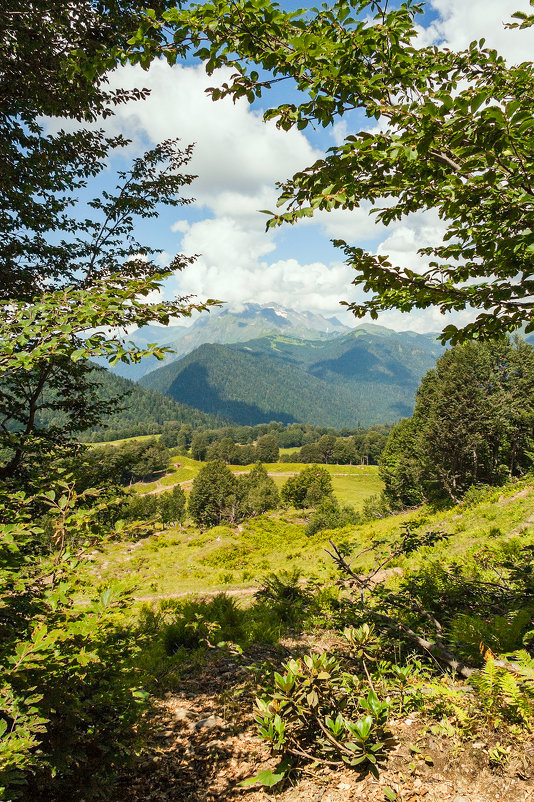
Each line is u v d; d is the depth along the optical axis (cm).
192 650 641
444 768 243
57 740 218
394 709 312
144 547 2467
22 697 181
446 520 1906
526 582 433
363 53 230
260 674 494
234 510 6756
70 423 597
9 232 565
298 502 6531
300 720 271
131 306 277
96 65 248
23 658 186
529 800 206
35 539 300
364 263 322
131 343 268
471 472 3175
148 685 502
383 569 1116
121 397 652
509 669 295
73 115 555
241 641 648
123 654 278
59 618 230
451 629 433
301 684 277
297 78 239
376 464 15625
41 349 244
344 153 238
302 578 1187
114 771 266
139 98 557
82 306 255
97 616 228
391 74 238
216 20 213
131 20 478
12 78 480
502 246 243
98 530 270
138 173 642
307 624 682
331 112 249
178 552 2634
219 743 354
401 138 232
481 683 270
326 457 15750
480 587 509
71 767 238
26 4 441
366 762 258
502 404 2856
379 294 374
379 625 444
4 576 204
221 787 288
